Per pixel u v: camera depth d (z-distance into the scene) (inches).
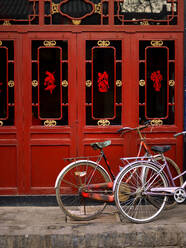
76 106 192.7
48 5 190.7
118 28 190.9
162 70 192.9
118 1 191.0
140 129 180.7
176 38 191.5
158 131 193.0
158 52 192.4
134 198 168.4
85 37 191.3
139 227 157.2
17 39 190.4
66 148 193.5
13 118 191.9
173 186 171.2
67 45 191.5
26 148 192.2
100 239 151.6
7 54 190.7
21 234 150.3
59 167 193.5
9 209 185.5
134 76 192.4
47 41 191.2
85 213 171.2
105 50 192.1
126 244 152.3
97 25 190.7
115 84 192.9
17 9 190.2
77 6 191.3
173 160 193.8
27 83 191.5
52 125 193.0
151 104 193.3
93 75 192.5
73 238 150.7
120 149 193.5
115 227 157.6
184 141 192.5
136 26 190.9
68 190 189.3
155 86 193.2
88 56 192.1
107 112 193.5
